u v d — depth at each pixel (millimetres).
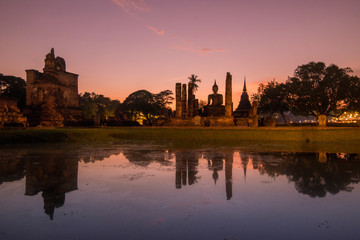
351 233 3723
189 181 6910
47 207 4828
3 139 17031
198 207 4848
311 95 49938
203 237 3592
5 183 6637
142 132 25062
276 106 56000
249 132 24062
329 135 22547
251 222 4137
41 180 6996
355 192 5871
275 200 5277
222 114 47281
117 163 9812
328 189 6105
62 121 36625
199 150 14203
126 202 5129
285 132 23672
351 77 47281
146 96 94750
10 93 71062
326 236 3631
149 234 3689
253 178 7273
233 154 12586
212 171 8266
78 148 15047
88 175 7633
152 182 6805
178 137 23062
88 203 5078
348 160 10656
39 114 35281
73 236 3619
